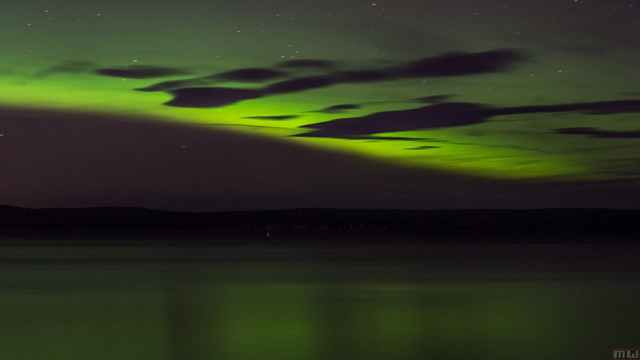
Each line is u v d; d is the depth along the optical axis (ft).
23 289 76.79
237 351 40.55
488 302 64.18
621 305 62.13
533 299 67.00
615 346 42.42
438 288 77.51
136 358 38.75
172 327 48.96
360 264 124.16
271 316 54.49
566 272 102.58
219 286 80.28
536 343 43.32
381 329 48.14
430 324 50.60
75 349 41.27
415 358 38.91
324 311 57.52
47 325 50.01
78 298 67.56
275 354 39.68
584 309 59.00
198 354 39.81
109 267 116.37
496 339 44.55
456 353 40.24
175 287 78.95
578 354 40.19
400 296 69.46
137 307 60.23
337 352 40.40
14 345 42.42
